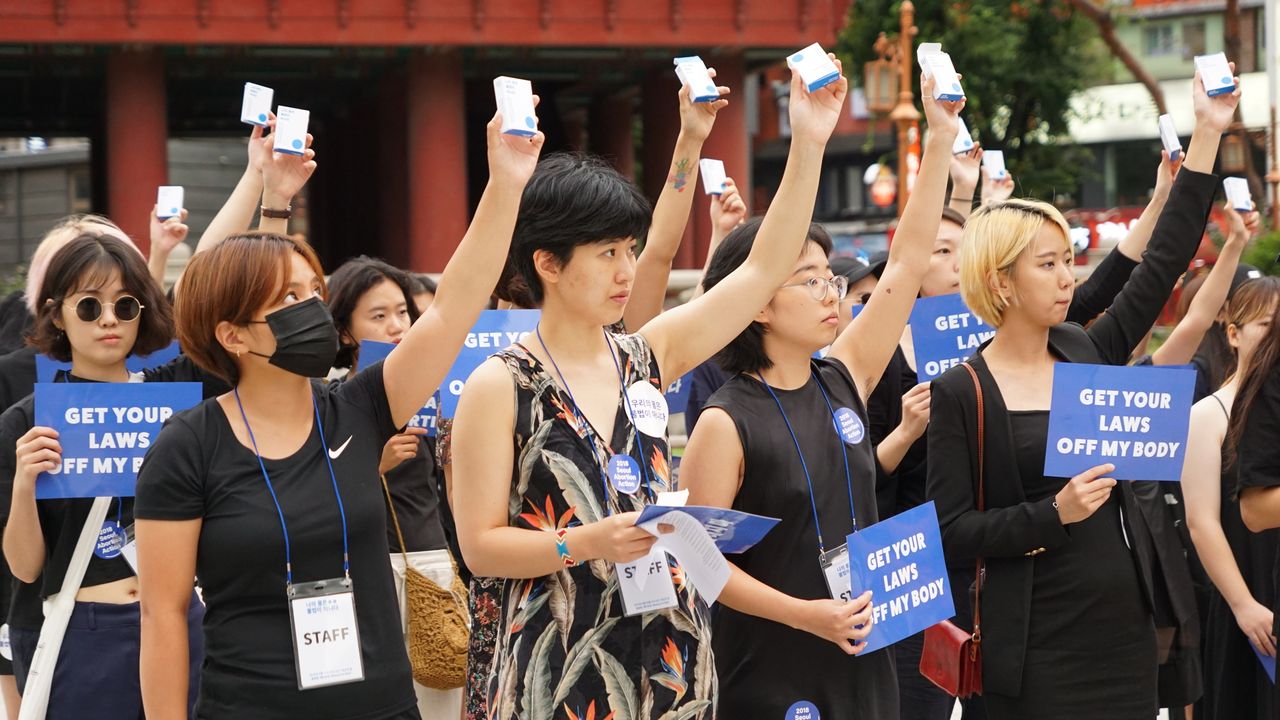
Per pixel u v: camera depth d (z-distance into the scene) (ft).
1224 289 16.98
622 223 9.66
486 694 10.62
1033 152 96.84
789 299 11.46
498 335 14.96
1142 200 126.62
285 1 66.74
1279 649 12.59
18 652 13.88
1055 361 12.66
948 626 12.32
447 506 16.79
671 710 9.62
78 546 12.87
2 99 90.38
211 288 9.67
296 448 9.82
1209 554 14.55
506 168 9.48
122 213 68.23
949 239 17.31
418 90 71.31
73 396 12.64
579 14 69.46
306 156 14.67
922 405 14.44
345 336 17.01
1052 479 11.95
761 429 11.25
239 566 9.48
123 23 64.95
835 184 160.35
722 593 10.83
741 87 73.31
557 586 9.57
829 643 11.12
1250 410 12.50
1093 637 11.77
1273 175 68.90
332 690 9.47
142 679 9.52
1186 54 123.65
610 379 10.01
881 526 10.82
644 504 9.78
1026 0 91.15
